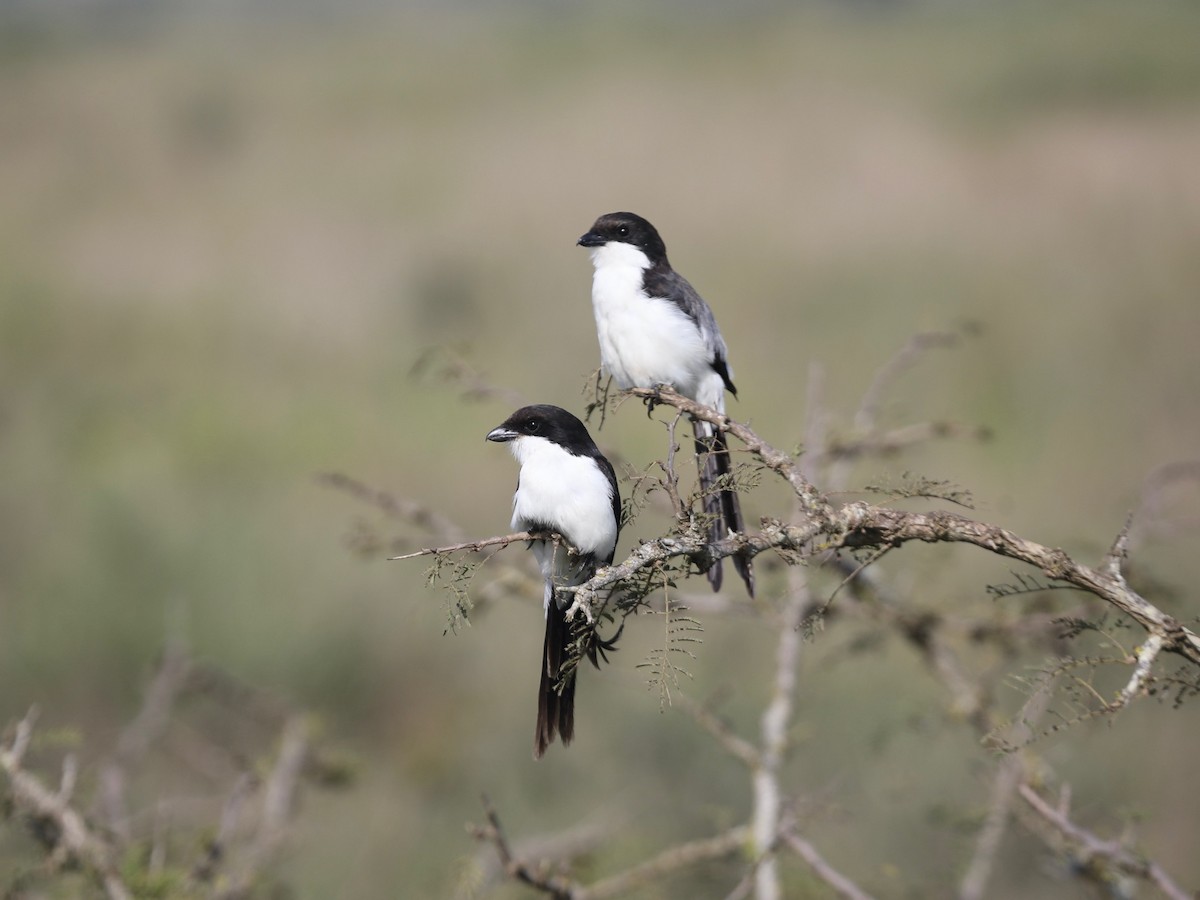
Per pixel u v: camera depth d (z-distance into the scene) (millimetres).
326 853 10297
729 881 8141
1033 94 37781
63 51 56438
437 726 12672
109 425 19375
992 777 7426
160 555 14367
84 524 15156
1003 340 20297
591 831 8438
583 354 20484
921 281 23125
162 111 41312
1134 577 7742
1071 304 21703
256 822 7898
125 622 13250
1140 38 44531
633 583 5031
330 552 14672
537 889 6176
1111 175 28672
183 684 8586
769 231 26328
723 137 33656
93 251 28328
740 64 45062
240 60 53531
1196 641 4535
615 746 11391
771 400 17875
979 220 26531
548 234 27375
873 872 8234
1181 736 10297
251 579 14055
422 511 8469
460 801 11367
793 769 9961
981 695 7680
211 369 21859
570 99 39781
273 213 30312
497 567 8547
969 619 7801
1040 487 15281
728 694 7641
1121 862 5992
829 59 45750
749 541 5035
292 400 19844
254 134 38312
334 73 47969
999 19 53406
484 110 38781
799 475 5141
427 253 26016
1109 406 17812
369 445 17875
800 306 22469
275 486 16703
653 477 5176
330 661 13203
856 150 31797
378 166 33719
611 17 60625
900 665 10703
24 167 35906
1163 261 23531
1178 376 18562
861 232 26062
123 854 6891
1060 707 7305
